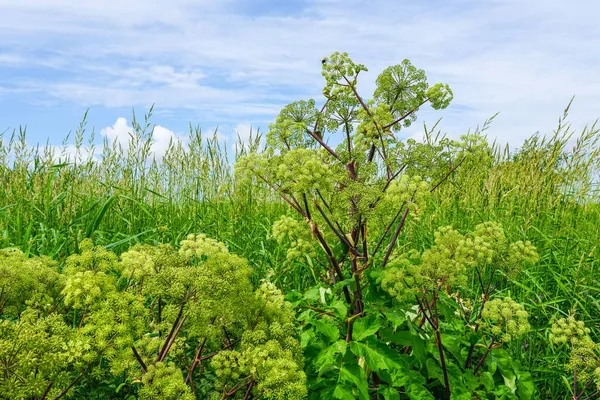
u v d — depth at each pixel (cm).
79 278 234
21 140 757
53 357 203
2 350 195
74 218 588
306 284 521
